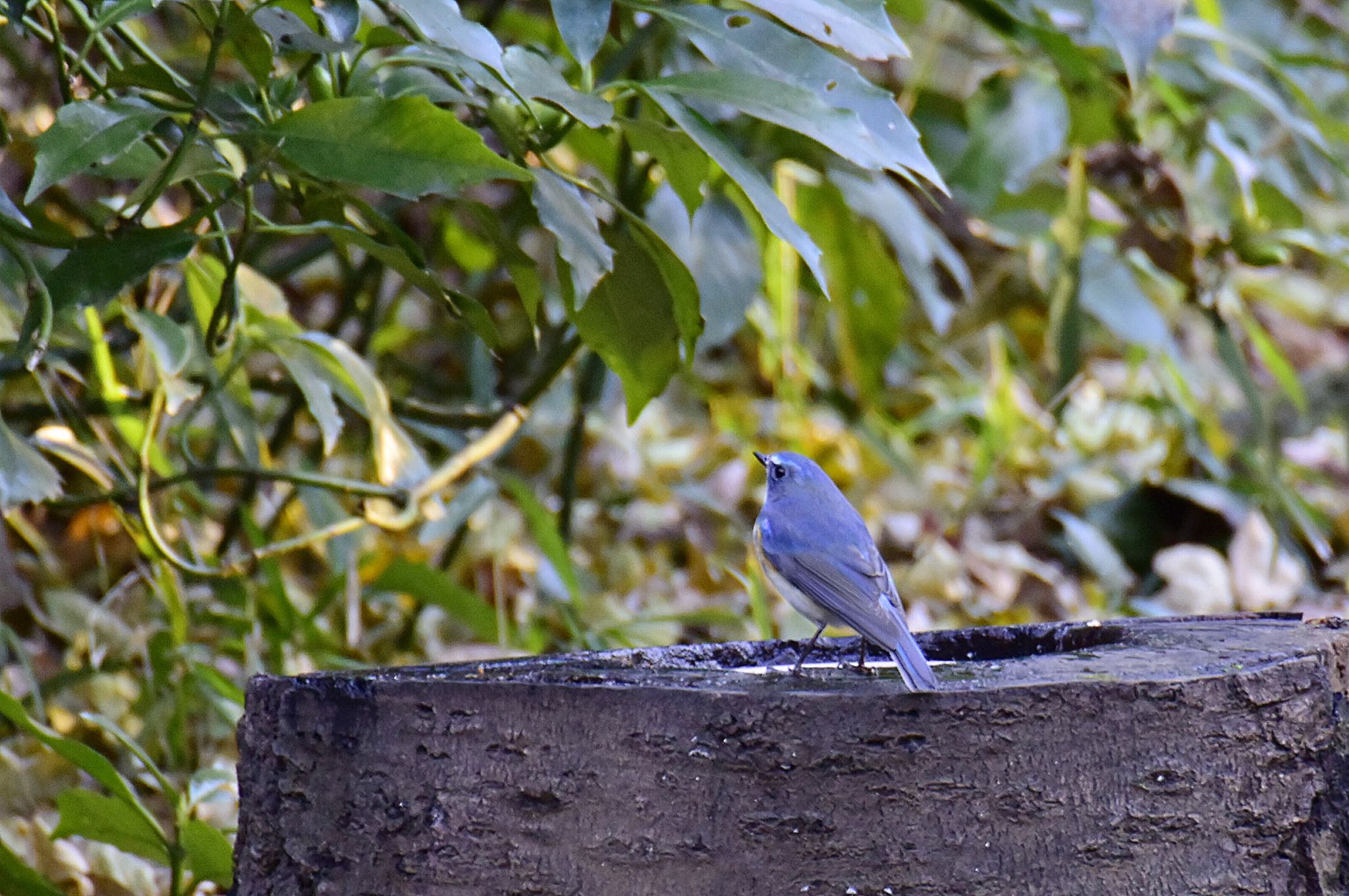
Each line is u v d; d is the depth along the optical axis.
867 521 13.39
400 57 6.03
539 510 9.68
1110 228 11.62
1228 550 13.42
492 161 5.25
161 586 8.55
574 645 10.70
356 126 5.33
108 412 9.16
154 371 9.55
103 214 9.20
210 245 10.23
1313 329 18.30
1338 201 13.62
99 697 9.41
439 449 13.52
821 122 5.57
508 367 13.66
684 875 5.07
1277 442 13.80
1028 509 13.91
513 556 12.28
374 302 12.00
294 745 5.38
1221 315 10.49
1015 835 5.04
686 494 12.45
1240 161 9.36
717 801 5.05
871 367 11.77
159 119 5.65
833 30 5.85
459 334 13.66
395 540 12.70
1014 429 13.66
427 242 13.36
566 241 5.46
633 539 13.38
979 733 5.01
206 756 9.27
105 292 5.98
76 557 11.12
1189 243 10.30
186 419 8.38
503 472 10.97
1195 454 13.33
